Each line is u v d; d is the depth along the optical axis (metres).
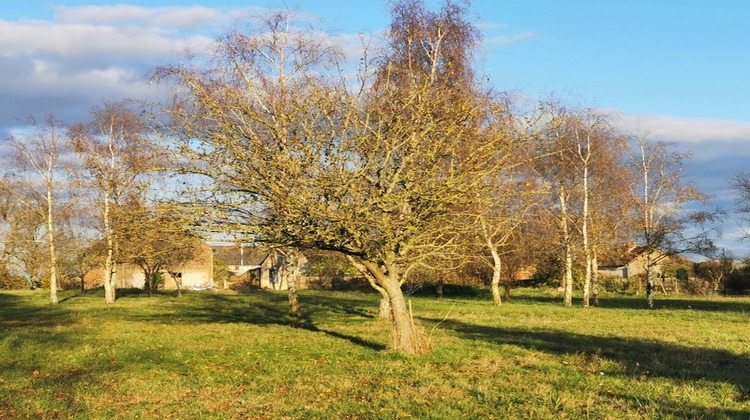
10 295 52.69
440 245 15.78
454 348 16.27
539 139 15.88
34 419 9.44
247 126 14.34
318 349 16.88
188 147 14.00
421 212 14.38
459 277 53.59
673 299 49.09
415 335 15.35
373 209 14.12
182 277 74.19
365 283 64.31
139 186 15.02
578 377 12.10
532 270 60.94
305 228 13.84
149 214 14.82
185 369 13.95
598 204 40.88
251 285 77.69
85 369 14.02
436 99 14.92
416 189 13.84
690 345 17.42
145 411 9.86
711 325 24.14
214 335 21.00
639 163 41.25
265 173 13.77
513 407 9.58
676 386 11.14
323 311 32.78
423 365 13.68
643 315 30.38
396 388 11.13
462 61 23.97
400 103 16.48
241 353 16.38
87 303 41.47
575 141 38.88
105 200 38.03
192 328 23.75
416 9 24.70
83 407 10.16
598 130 39.47
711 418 8.84
